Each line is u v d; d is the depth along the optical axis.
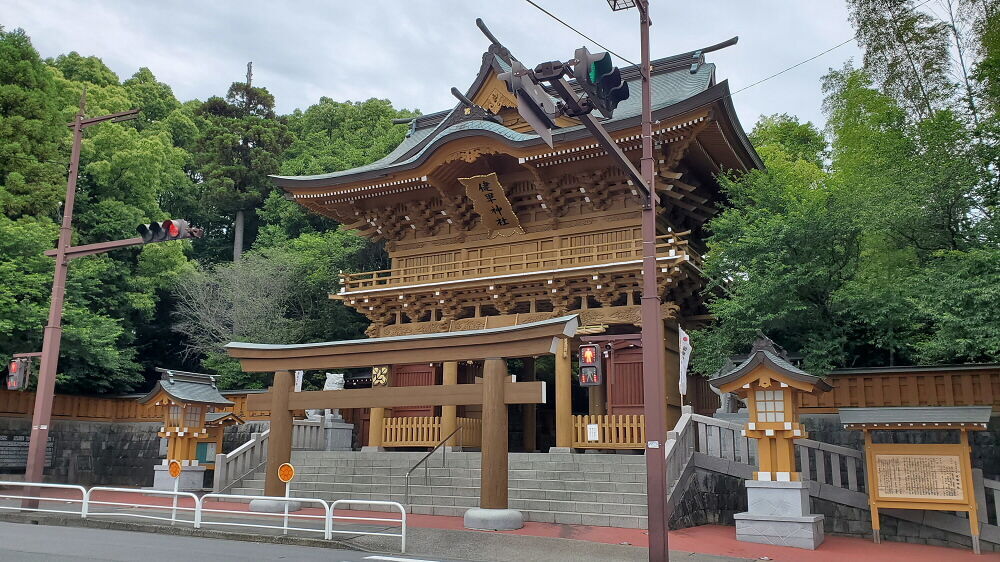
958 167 17.64
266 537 13.41
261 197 51.28
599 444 21.97
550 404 35.62
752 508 14.71
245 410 30.27
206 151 51.81
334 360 17.17
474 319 26.47
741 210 23.39
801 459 17.72
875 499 15.40
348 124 53.38
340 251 39.62
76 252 17.59
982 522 15.40
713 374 21.48
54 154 32.41
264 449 22.72
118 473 31.00
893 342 20.11
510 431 33.56
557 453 21.00
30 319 26.05
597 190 24.77
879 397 19.64
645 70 12.53
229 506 18.98
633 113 24.77
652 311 11.66
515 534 14.09
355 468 21.62
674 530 15.53
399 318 28.30
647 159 12.29
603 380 24.34
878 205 18.28
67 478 29.98
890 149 19.42
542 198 25.36
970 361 20.45
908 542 16.28
